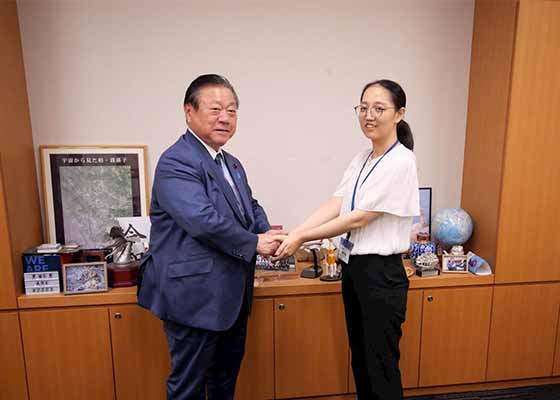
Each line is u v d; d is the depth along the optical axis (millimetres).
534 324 2217
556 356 2268
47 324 1909
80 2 2066
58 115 2139
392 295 1670
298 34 2234
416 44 2316
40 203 2176
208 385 1881
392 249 1648
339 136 2357
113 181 2213
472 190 2342
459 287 2131
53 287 1935
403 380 2180
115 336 1957
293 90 2281
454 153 2447
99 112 2168
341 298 2061
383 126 1604
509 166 2053
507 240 2113
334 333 2086
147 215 2262
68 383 1964
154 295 1625
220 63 2207
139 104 2189
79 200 2197
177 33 2152
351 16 2250
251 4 2176
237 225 1544
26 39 2057
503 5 2029
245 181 1863
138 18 2115
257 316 2029
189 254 1532
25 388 1941
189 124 1613
